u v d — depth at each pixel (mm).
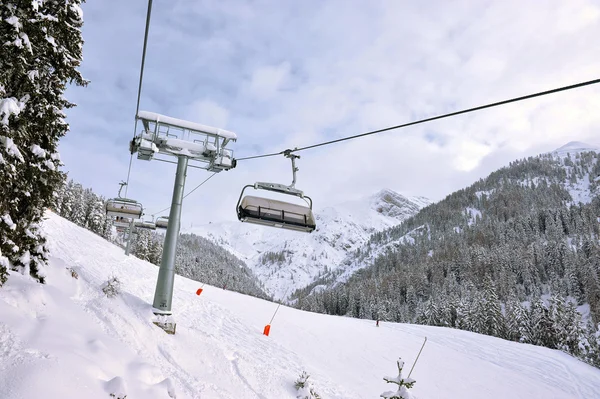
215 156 11742
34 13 7242
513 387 24297
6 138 6633
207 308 18828
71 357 5523
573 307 78875
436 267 185125
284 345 17859
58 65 8523
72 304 8305
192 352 9680
